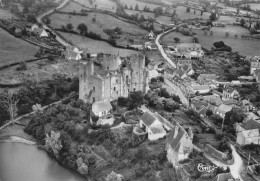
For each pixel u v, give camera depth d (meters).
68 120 198.00
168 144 159.25
